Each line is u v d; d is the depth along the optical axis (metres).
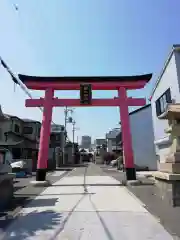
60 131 51.16
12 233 5.30
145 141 26.41
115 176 20.22
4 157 10.34
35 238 4.95
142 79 14.73
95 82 14.90
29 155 31.16
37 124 34.38
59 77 14.85
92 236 5.02
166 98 14.56
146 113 27.05
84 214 6.91
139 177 17.86
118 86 14.91
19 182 16.66
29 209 7.68
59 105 14.73
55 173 25.39
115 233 5.19
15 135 27.02
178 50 12.65
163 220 6.07
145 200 8.84
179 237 4.84
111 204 8.28
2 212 7.34
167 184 8.21
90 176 20.56
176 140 8.20
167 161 8.60
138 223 5.93
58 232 5.32
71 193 10.84
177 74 12.41
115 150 50.25
